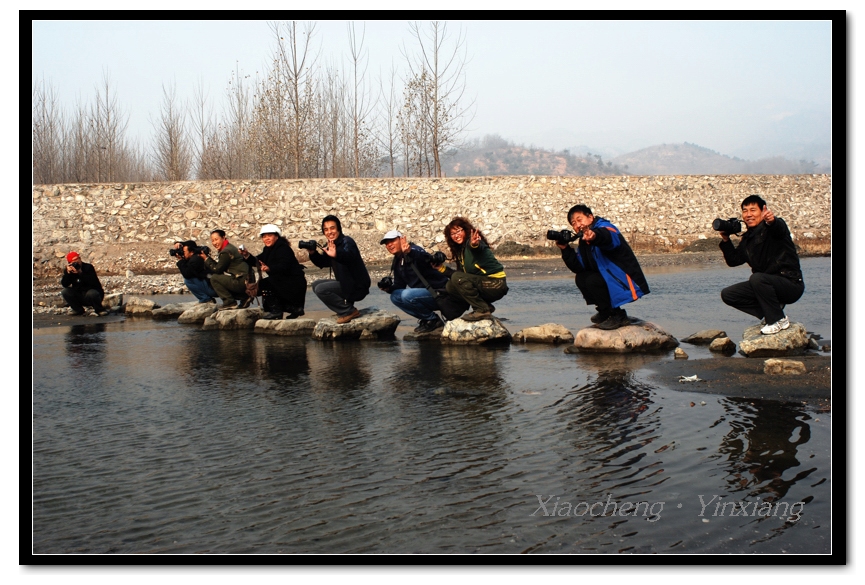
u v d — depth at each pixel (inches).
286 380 268.1
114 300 545.3
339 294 370.9
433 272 358.3
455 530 133.6
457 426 199.5
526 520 137.1
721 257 967.6
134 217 954.1
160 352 340.8
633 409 208.5
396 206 1032.8
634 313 428.8
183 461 176.7
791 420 190.1
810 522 133.0
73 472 169.8
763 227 281.0
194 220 971.9
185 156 1775.3
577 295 571.2
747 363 258.1
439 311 372.8
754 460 162.6
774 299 278.8
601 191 1083.3
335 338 366.0
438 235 1026.7
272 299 421.1
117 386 264.8
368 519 139.4
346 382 261.4
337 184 1027.9
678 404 211.3
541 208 1056.8
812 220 1098.7
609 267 309.3
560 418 203.3
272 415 217.6
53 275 904.3
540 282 703.7
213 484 160.6
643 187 1095.0
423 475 161.9
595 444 178.7
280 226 994.7
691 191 1104.8
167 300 625.3
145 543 131.9
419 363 294.4
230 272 451.2
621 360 285.1
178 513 144.9
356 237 1002.7
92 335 407.2
